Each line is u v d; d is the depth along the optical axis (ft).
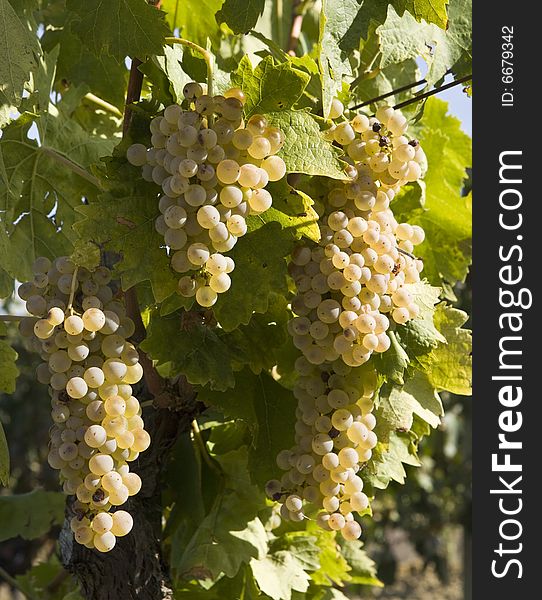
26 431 14.42
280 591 3.63
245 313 3.06
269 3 4.47
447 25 3.27
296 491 3.15
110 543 2.85
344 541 4.23
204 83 3.28
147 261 2.97
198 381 3.17
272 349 3.33
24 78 3.27
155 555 3.48
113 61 4.04
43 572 5.02
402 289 3.12
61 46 4.03
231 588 3.66
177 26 3.93
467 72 3.50
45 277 3.00
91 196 3.77
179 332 3.20
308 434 3.13
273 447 3.44
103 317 2.91
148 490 3.51
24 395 14.38
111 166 2.99
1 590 13.85
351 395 3.12
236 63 3.77
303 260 3.07
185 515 3.77
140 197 2.98
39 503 4.60
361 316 3.00
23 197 3.68
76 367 2.91
